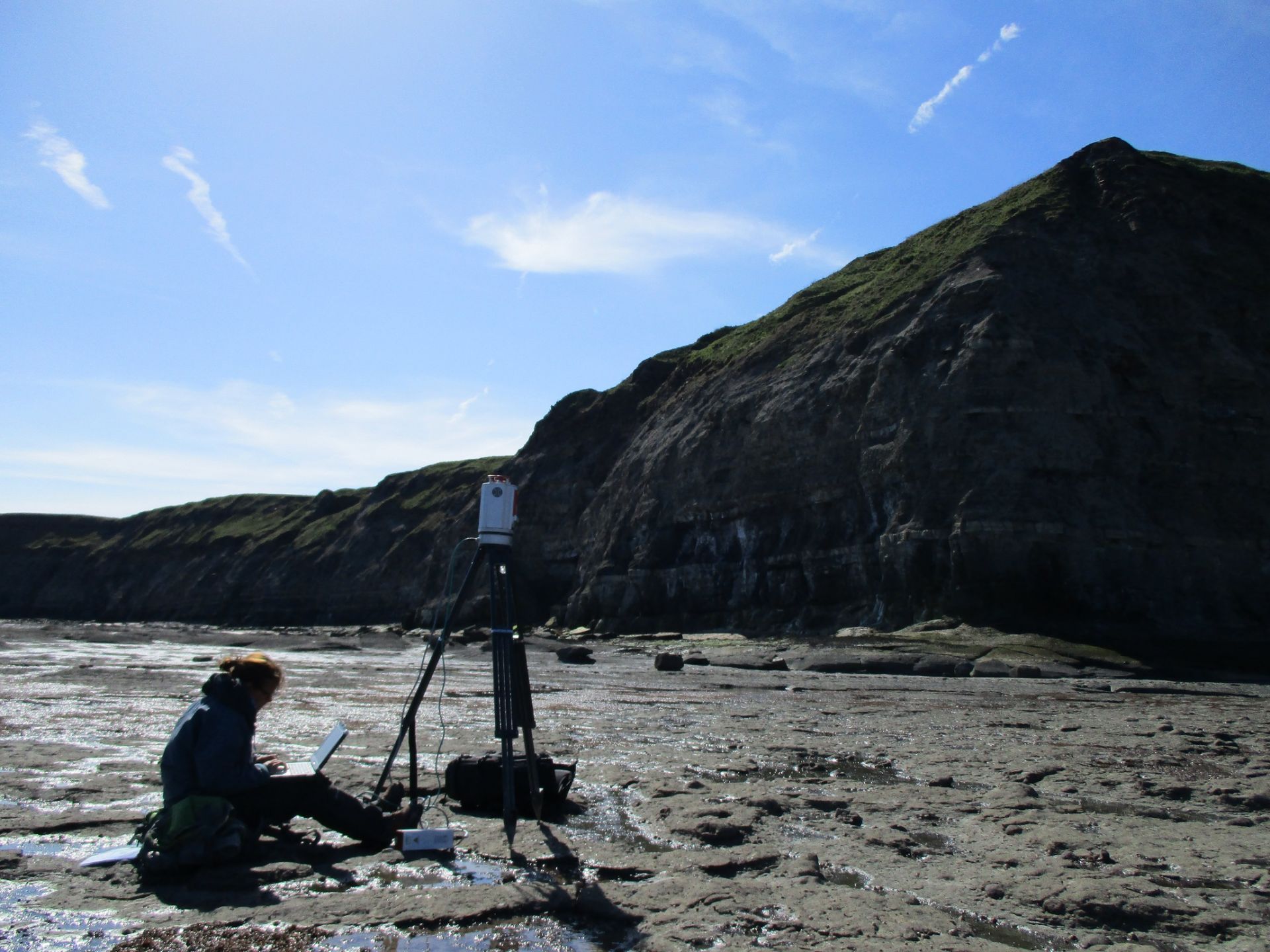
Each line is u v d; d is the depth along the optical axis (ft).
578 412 236.63
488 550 19.67
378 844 17.07
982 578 106.52
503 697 18.83
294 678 66.03
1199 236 132.36
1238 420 115.65
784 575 138.51
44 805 19.97
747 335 196.34
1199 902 14.16
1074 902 13.74
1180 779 24.91
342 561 300.81
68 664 78.54
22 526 431.43
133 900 13.79
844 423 135.23
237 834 15.47
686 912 13.26
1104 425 113.60
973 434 114.01
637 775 24.23
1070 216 135.85
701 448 164.35
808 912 13.28
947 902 14.19
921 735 34.88
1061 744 32.37
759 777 25.13
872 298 150.71
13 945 11.78
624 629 161.07
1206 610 105.29
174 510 425.69
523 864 15.87
